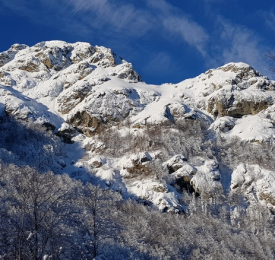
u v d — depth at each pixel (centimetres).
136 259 6619
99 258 6194
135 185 12888
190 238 8206
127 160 14000
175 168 13462
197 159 14162
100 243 6694
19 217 4912
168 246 7450
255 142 15550
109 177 13275
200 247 8019
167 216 9969
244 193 12619
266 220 10700
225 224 10062
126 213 9256
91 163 14625
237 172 13325
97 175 13762
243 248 8388
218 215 11312
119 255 6662
